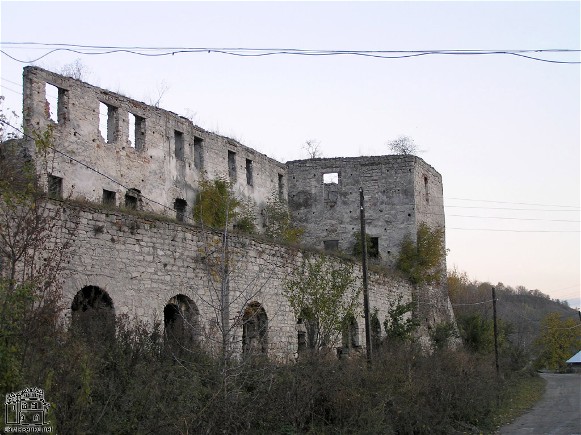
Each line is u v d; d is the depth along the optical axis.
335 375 17.73
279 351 24.55
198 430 13.12
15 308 10.56
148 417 12.24
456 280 64.38
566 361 82.19
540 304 126.88
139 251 19.50
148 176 31.16
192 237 21.48
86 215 18.00
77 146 27.34
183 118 34.06
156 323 18.00
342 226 43.47
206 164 35.25
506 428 22.36
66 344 12.12
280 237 38.19
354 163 44.19
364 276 24.39
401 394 18.81
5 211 13.07
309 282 23.83
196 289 21.28
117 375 13.66
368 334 23.58
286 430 15.27
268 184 41.34
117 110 29.94
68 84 27.34
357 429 16.34
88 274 17.78
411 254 42.25
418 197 43.78
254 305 23.72
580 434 20.41
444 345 38.41
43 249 14.95
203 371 14.95
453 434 19.48
